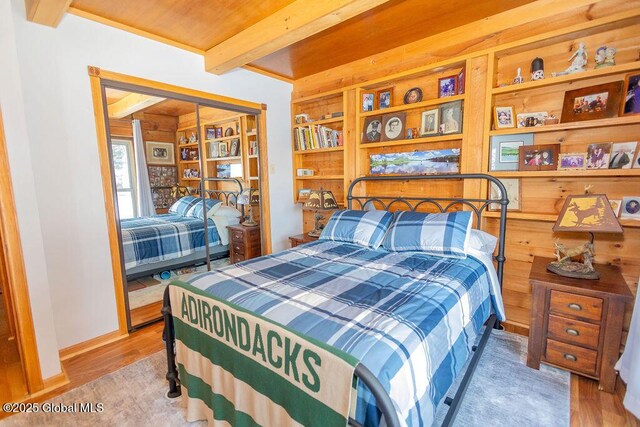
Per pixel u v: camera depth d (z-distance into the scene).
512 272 2.46
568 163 2.11
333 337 1.08
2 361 2.10
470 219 2.15
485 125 2.35
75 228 2.16
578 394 1.71
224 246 3.30
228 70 2.87
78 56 2.12
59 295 2.12
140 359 2.13
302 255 2.21
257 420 1.21
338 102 3.47
